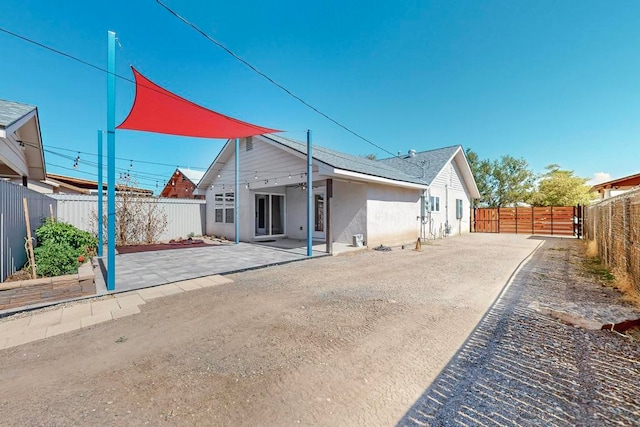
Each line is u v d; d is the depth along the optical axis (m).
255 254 9.11
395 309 4.11
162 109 6.62
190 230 14.88
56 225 7.63
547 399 2.05
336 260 8.37
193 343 3.04
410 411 1.94
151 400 2.07
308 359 2.68
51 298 4.36
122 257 8.55
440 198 16.14
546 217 18.00
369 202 10.91
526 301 4.44
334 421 1.84
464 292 4.99
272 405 2.01
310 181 8.68
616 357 2.67
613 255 6.40
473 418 1.85
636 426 1.75
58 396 2.12
